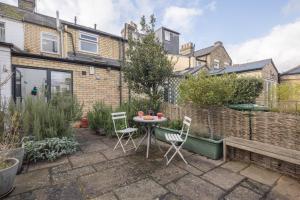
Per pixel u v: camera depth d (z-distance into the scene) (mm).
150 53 5551
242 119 3910
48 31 9312
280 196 2422
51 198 2377
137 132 5523
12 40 8336
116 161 3615
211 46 18469
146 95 6348
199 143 4008
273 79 14453
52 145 3773
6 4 10203
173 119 5586
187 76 4812
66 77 6793
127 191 2541
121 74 8086
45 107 4266
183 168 3299
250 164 3471
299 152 2814
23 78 5934
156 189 2594
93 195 2445
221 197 2404
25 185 2701
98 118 5816
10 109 3783
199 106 4652
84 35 10312
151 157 3850
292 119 3170
